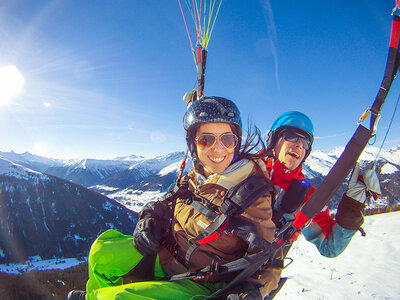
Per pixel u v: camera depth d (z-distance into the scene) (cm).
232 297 64
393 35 63
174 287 74
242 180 79
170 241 89
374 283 260
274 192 81
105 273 87
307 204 70
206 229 74
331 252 94
